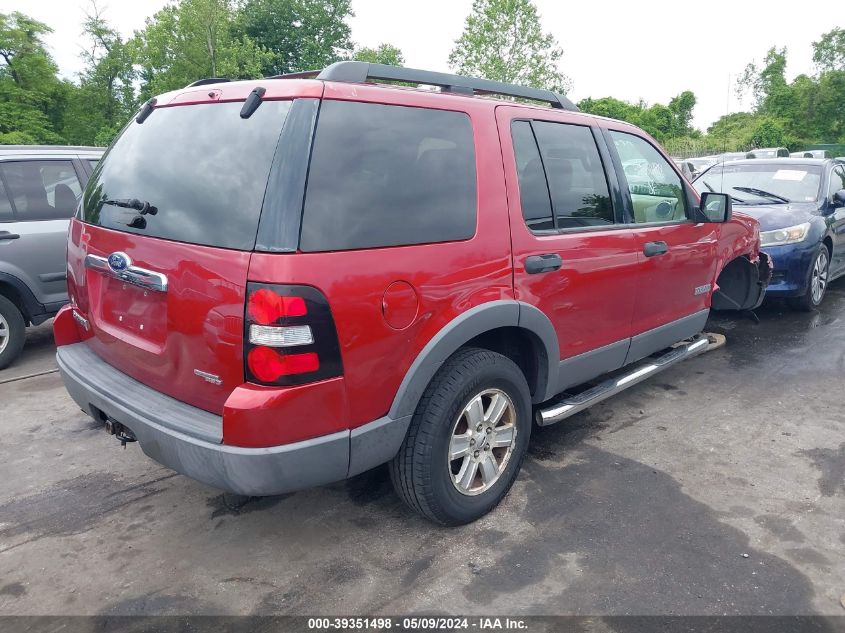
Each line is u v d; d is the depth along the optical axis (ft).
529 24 89.35
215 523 10.07
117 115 137.59
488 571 8.80
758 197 24.21
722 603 8.13
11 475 11.62
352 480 11.36
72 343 10.66
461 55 92.68
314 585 8.56
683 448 12.55
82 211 10.19
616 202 12.03
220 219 7.61
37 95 121.80
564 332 10.91
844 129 161.48
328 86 7.87
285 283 7.04
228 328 7.36
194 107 8.73
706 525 9.89
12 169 17.95
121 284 8.98
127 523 10.07
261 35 152.35
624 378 12.85
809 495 10.77
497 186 9.55
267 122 7.70
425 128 8.81
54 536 9.72
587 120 11.87
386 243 7.98
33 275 17.85
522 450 10.50
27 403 15.10
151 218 8.41
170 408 8.27
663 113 143.54
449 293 8.68
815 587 8.44
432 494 9.04
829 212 23.15
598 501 10.59
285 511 10.39
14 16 119.96
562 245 10.48
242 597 8.34
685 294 14.21
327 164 7.59
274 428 7.27
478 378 9.21
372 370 7.95
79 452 12.55
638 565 8.90
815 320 21.86
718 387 15.85
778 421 13.80
